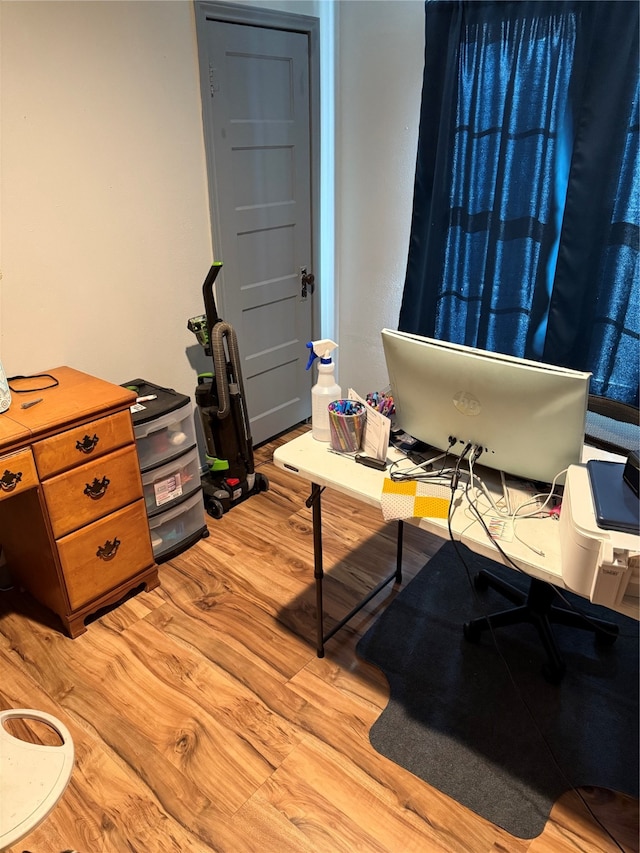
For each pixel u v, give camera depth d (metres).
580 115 2.37
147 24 2.35
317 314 3.65
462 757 1.76
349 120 3.22
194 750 1.78
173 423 2.47
